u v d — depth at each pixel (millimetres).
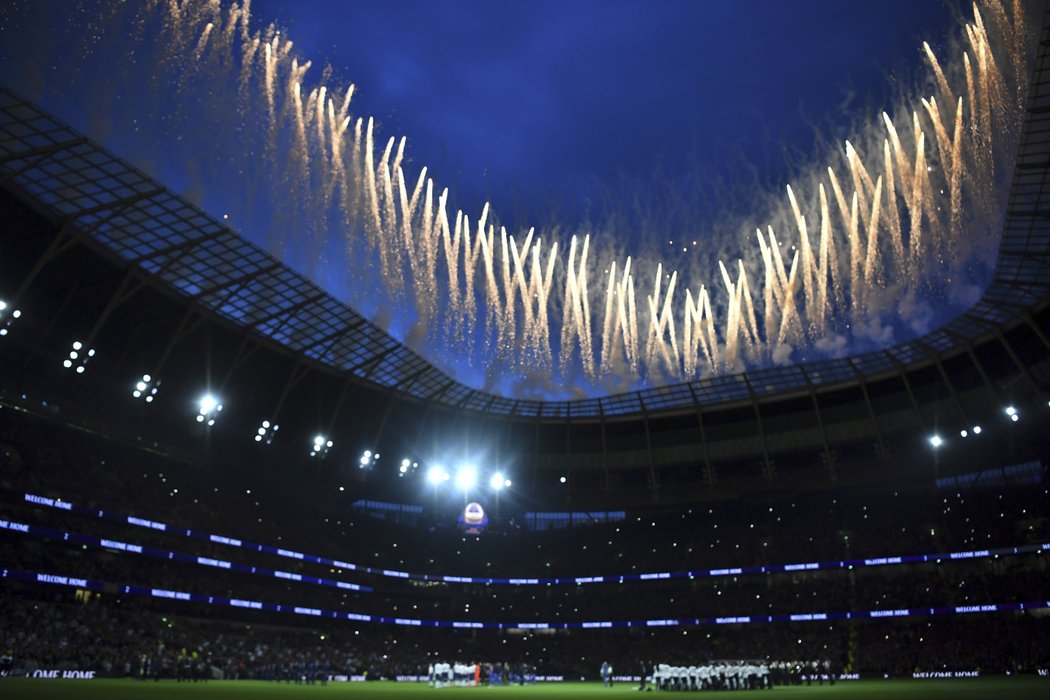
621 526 91000
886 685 50094
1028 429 70188
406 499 90188
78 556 57750
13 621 48875
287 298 62094
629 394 85625
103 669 47906
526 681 71625
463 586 88688
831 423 82188
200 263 56969
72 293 55781
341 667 65812
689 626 81688
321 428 75312
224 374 66938
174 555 62344
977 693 36188
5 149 45500
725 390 82875
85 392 59406
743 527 87438
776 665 54906
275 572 71562
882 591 75750
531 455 91000
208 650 59062
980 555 72250
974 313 65875
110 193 49625
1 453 53906
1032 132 44594
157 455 66250
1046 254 56031
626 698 38750
